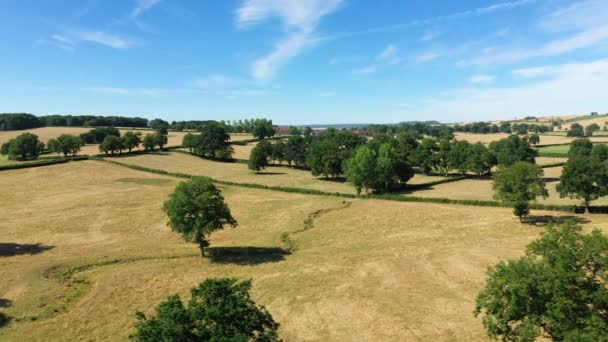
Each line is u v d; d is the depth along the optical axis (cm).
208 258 4800
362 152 8781
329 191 9325
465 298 3397
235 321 1950
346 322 3086
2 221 6391
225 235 5847
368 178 8519
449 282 3766
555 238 2153
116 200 7856
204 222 4694
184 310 1892
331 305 3381
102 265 4566
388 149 9706
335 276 4041
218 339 1770
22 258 4728
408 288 3669
